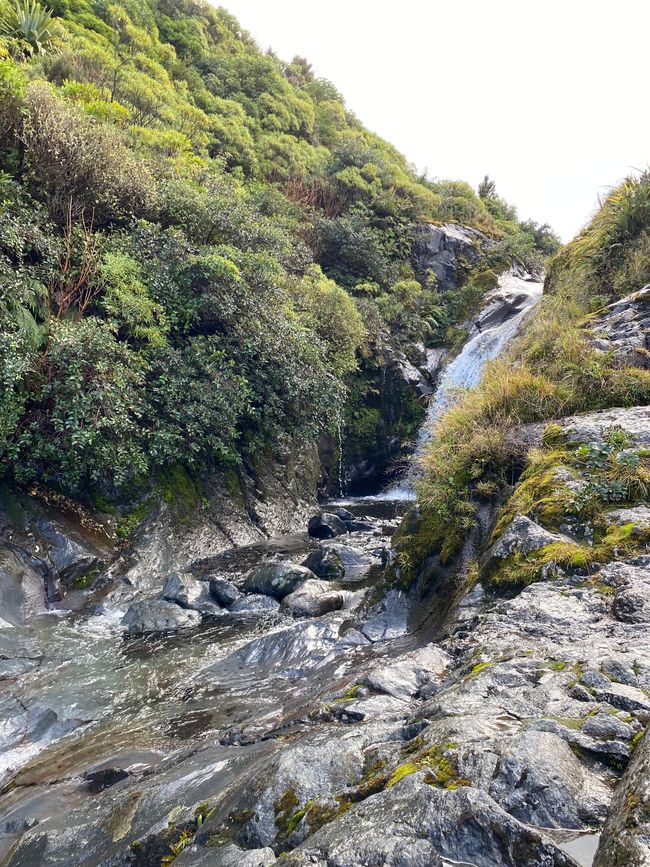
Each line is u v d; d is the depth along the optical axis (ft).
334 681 14.96
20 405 25.50
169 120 64.18
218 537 32.96
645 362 23.04
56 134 32.42
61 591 24.12
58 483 27.96
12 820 11.14
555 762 6.98
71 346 26.78
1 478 25.95
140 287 32.48
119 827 9.21
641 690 8.62
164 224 39.14
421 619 18.35
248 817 7.63
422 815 6.33
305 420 40.47
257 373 37.35
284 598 23.38
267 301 39.42
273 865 6.28
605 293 32.42
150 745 13.64
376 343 58.75
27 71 45.19
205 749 12.12
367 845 6.06
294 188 74.23
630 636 10.67
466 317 71.67
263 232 43.37
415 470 24.02
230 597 24.11
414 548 20.35
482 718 8.36
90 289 32.50
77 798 11.61
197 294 36.09
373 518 41.27
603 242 35.12
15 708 15.69
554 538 15.16
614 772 7.10
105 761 12.96
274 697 15.39
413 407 58.54
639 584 12.38
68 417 26.21
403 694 11.69
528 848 5.82
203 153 63.72
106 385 27.14
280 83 94.89
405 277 76.95
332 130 101.55
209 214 39.58
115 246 33.73
